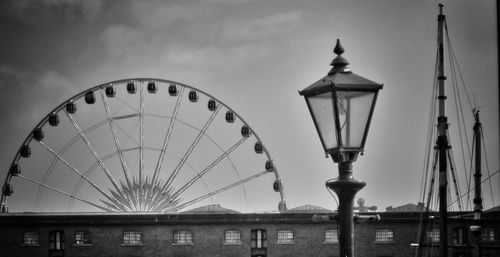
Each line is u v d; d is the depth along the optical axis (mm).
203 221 82812
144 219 82938
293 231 82312
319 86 12133
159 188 83438
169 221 82875
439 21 31844
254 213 82688
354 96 12086
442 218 28359
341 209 12773
